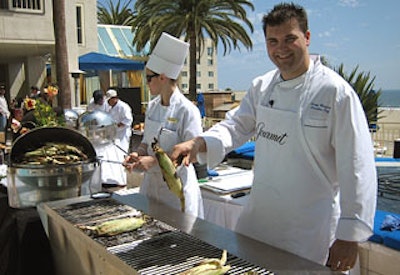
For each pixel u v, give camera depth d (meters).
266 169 1.82
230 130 2.03
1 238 2.19
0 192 2.58
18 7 10.69
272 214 1.79
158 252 1.42
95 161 2.29
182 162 1.95
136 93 11.46
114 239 1.55
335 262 1.55
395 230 2.16
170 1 14.21
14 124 3.56
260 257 1.37
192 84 14.98
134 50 17.19
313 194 1.70
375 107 7.78
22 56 14.19
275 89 1.81
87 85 14.55
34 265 2.12
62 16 7.31
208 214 3.03
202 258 1.37
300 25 1.62
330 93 1.60
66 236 1.79
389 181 3.13
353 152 1.53
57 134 2.39
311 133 1.64
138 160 2.22
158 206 1.99
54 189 2.14
